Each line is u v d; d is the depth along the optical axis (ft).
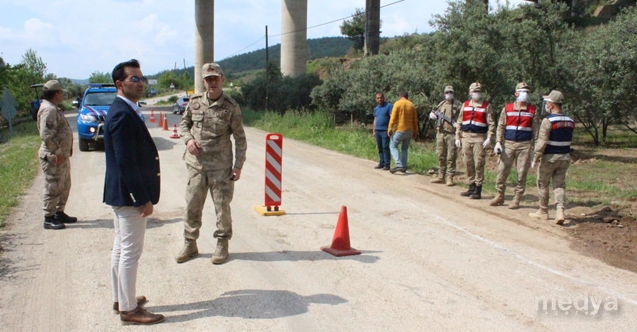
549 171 25.48
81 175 37.68
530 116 27.55
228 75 378.73
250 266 19.03
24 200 29.27
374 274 18.39
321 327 14.33
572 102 55.62
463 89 54.24
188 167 19.27
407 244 21.91
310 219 25.86
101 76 281.13
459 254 20.68
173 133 62.28
